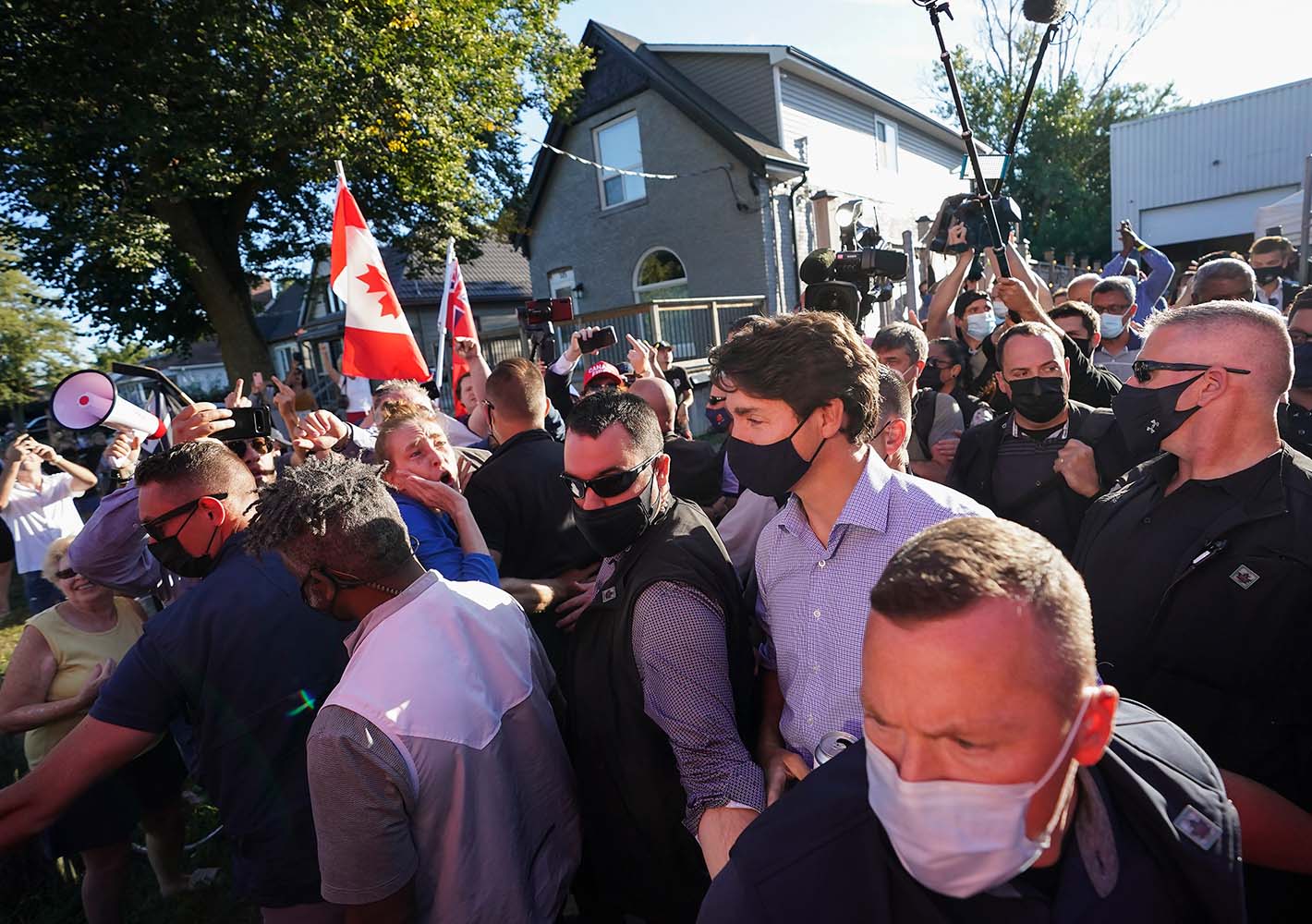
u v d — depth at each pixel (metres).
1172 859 0.81
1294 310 2.52
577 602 1.98
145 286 14.61
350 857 1.30
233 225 14.37
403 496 2.15
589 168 15.91
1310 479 1.33
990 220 3.66
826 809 0.85
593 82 15.38
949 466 2.88
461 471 3.03
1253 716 1.34
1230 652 1.35
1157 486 1.56
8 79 10.92
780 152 13.47
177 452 1.73
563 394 4.46
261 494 1.48
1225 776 1.04
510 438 2.61
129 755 1.55
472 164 16.91
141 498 1.73
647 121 14.55
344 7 11.89
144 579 2.50
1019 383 2.26
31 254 13.04
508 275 24.14
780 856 0.83
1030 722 0.68
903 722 0.71
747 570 2.07
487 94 14.24
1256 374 1.36
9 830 1.50
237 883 1.66
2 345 28.39
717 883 0.86
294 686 1.61
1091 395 2.73
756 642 1.70
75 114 11.07
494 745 1.46
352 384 5.35
